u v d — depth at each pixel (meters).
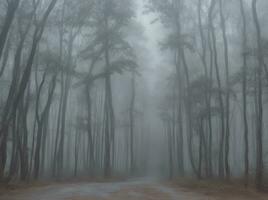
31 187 19.17
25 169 22.94
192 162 27.39
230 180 22.77
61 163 28.88
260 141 20.70
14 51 26.02
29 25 21.58
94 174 31.55
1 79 30.38
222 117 25.05
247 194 17.75
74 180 26.98
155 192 17.30
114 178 30.69
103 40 30.83
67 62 28.30
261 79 21.84
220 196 16.92
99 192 16.42
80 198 13.95
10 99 19.86
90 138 31.38
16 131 25.03
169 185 22.16
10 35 23.41
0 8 21.91
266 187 19.73
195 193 17.81
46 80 33.22
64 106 29.75
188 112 28.59
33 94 28.84
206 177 25.41
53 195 15.02
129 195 15.42
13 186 18.69
